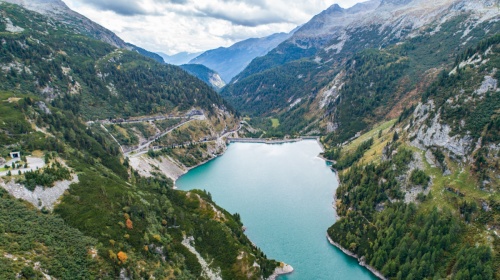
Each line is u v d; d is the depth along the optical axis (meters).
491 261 104.06
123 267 91.00
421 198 139.50
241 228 149.38
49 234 88.56
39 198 102.62
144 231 110.69
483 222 117.31
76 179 120.88
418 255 115.81
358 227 145.38
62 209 103.75
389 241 127.38
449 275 106.88
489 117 141.88
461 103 155.62
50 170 113.00
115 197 118.88
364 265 129.00
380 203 153.88
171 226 125.12
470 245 112.56
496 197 120.31
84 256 87.56
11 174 105.50
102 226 101.56
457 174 137.88
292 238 147.50
